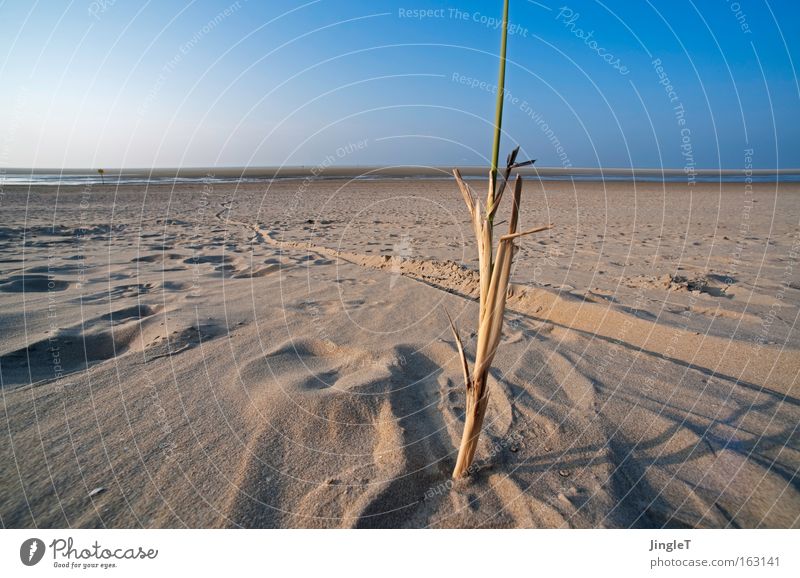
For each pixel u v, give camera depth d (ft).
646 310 10.43
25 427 5.95
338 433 5.87
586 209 37.55
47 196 41.60
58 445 5.61
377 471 5.17
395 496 4.85
